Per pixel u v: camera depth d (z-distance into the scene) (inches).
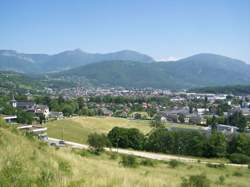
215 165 2381.9
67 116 6058.1
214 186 1085.8
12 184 391.2
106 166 825.5
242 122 5753.0
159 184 601.0
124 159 1588.3
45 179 433.1
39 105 6299.2
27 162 501.7
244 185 1384.1
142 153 3213.6
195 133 3609.7
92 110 7062.0
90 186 442.3
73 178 469.7
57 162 593.0
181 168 2001.7
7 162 456.8
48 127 4195.4
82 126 4685.0
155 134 3651.6
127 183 499.8
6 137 610.9
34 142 740.7
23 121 3993.6
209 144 3430.1
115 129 3762.3
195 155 3472.0
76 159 751.7
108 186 458.9
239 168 2343.8
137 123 5615.2
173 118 6929.1
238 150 3415.4
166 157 3026.6
